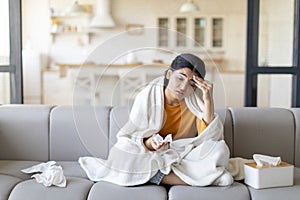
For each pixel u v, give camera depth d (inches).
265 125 93.5
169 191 73.3
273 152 93.5
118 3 315.0
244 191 73.0
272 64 107.8
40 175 78.0
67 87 276.4
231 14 308.8
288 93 111.0
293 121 94.1
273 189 73.8
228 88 241.1
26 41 308.8
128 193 72.2
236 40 310.5
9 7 106.9
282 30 106.8
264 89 109.9
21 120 95.6
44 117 95.6
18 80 108.7
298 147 93.6
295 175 82.0
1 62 109.0
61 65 279.4
